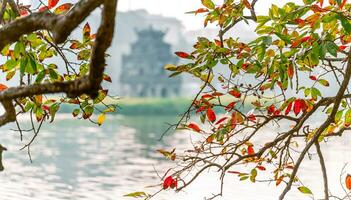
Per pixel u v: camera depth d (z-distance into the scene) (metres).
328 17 6.04
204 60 6.70
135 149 85.44
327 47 6.07
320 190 46.06
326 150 75.94
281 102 7.71
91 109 7.24
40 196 47.88
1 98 4.04
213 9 6.88
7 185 51.84
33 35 6.45
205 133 7.32
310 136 8.18
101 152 82.00
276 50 6.70
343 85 6.84
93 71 3.76
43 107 7.14
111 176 59.34
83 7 3.72
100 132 117.94
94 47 3.64
